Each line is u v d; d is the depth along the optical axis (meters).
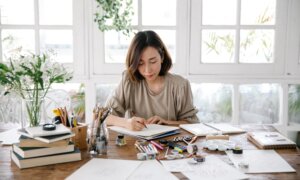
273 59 2.54
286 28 2.50
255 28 2.49
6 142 1.39
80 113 2.61
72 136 1.17
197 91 2.62
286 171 1.04
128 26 2.44
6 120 2.06
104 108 1.26
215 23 2.52
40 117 1.29
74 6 2.44
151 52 1.68
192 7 2.46
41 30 2.48
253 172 1.03
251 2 2.49
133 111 1.96
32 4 2.45
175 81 1.88
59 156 1.12
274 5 2.49
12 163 1.13
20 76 1.18
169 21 2.51
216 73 2.54
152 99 1.89
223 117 2.65
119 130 1.49
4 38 2.48
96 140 1.21
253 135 1.39
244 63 2.53
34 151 1.09
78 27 2.47
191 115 1.90
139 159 1.15
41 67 1.20
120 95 1.89
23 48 2.49
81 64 2.51
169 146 1.29
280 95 2.61
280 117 2.62
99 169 1.06
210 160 1.14
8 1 2.44
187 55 2.51
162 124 1.71
